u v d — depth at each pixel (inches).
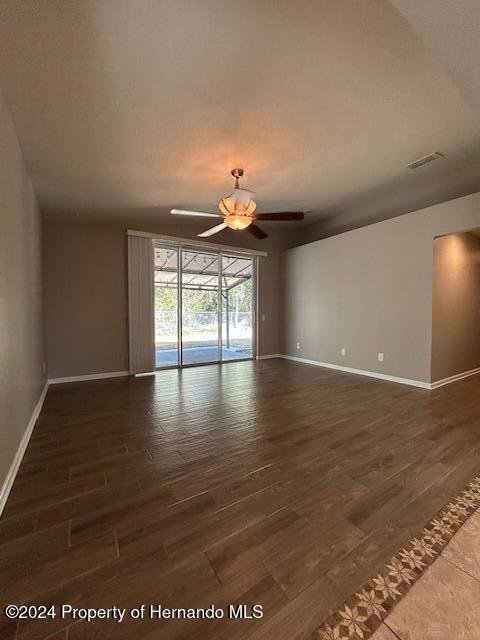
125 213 172.7
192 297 241.4
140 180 129.8
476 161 123.7
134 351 192.5
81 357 179.6
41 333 148.9
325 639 37.4
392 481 72.2
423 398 138.0
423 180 143.9
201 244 216.8
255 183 139.9
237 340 283.3
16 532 56.2
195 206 165.3
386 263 173.5
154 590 44.4
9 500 66.0
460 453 85.5
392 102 85.4
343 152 114.1
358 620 39.7
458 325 171.5
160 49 64.7
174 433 100.9
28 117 85.7
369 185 149.3
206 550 51.9
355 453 86.0
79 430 104.1
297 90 79.4
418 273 157.8
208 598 43.1
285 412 120.6
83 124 90.0
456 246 167.3
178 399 139.3
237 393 148.6
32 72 69.4
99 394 148.5
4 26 57.9
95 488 70.4
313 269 225.0
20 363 91.4
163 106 83.4
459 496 66.2
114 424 109.3
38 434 100.9
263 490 69.2
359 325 190.4
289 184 144.1
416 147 111.8
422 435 97.6
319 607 41.6
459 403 130.6
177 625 39.5
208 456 85.2
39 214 151.3
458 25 42.3
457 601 42.1
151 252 198.1
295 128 96.7
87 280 181.3
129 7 55.6
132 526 57.9
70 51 64.1
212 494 67.9
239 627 39.1
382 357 177.2
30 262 118.4
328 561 49.3
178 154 109.7
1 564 48.9
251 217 120.3
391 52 67.8
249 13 57.7
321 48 66.2
